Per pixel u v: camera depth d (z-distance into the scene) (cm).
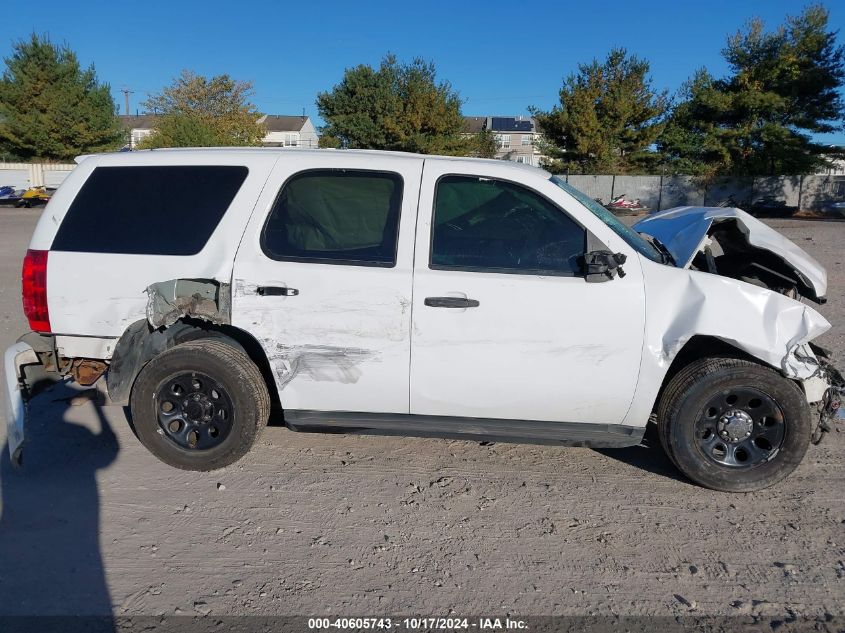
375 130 4359
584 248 393
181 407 421
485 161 415
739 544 357
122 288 411
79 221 422
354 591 316
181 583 320
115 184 425
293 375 405
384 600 310
